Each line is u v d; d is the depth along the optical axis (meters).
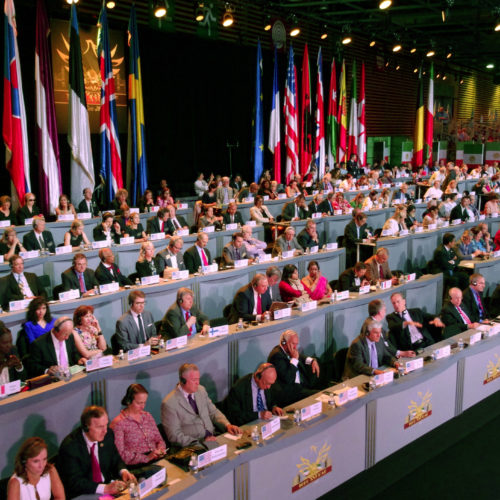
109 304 6.71
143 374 4.96
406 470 4.84
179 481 3.38
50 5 12.12
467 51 25.69
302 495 4.07
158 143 16.03
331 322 6.45
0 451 4.15
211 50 16.67
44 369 5.04
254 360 5.78
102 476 3.74
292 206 12.14
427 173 20.39
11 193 11.52
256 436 3.82
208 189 13.88
